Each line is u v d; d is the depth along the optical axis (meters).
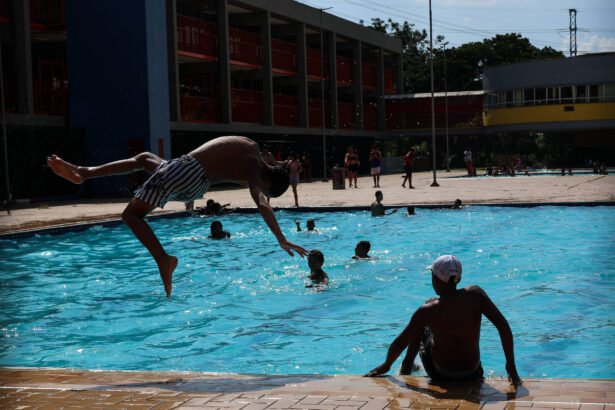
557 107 49.41
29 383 4.93
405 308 8.77
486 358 6.52
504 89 51.31
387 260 12.25
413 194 25.28
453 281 4.95
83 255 13.54
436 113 54.16
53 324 8.27
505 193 24.16
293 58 42.38
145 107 27.84
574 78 48.91
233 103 36.41
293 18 41.00
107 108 28.06
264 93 39.03
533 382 4.64
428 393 4.45
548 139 61.28
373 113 53.75
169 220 19.69
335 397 4.39
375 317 8.34
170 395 4.54
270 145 42.53
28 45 26.08
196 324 8.19
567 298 8.96
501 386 4.57
